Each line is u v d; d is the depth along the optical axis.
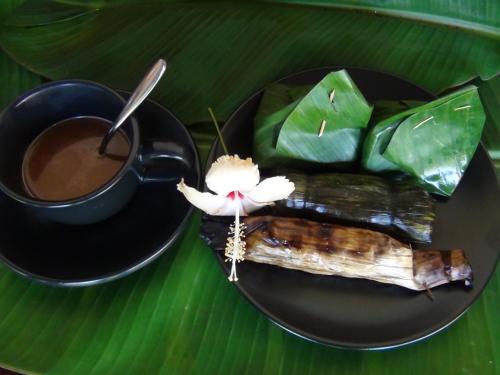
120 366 0.31
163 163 0.35
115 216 0.35
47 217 0.33
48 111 0.34
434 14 0.43
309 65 0.41
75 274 0.32
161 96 0.40
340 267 0.32
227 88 0.40
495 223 0.34
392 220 0.34
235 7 0.43
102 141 0.33
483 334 0.32
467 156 0.34
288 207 0.35
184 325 0.33
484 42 0.42
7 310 0.33
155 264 0.35
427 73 0.41
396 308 0.32
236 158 0.31
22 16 0.42
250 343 0.32
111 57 0.41
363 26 0.43
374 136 0.33
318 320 0.31
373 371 0.31
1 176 0.31
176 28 0.42
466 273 0.31
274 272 0.33
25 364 0.31
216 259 0.33
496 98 0.40
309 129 0.34
